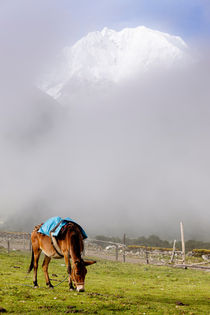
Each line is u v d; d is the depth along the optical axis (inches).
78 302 481.1
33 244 614.9
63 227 564.4
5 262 1044.5
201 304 580.1
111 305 481.7
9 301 459.5
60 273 906.1
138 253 1743.4
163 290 741.3
